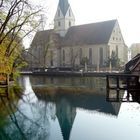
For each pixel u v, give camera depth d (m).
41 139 17.88
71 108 27.67
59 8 126.50
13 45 41.12
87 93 39.81
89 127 20.33
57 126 20.88
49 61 117.31
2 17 33.38
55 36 122.12
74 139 17.66
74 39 119.12
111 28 110.94
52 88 47.22
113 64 99.38
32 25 40.59
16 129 19.98
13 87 44.62
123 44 115.56
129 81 38.72
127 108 26.52
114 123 21.19
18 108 27.05
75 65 107.62
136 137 17.75
